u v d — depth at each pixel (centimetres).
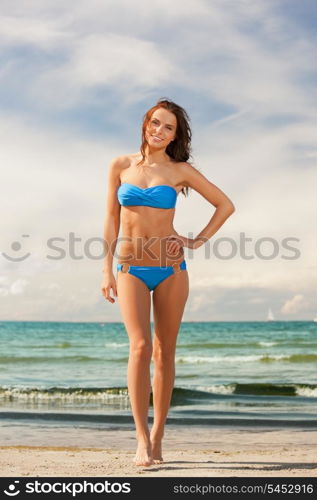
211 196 455
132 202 436
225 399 1209
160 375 448
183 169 452
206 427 780
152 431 460
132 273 431
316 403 1128
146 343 420
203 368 2028
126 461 483
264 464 468
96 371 1906
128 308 425
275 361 2256
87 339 3522
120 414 923
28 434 719
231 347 2988
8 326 4250
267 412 975
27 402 1121
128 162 454
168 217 441
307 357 2308
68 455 532
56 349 2886
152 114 443
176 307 439
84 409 1007
